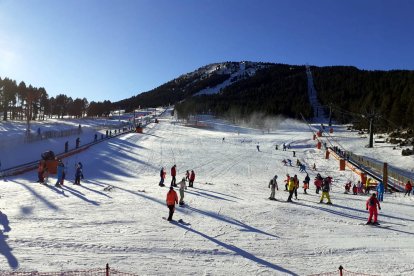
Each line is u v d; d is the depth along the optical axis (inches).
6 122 3710.6
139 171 1499.8
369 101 4185.5
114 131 3102.9
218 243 505.4
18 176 1117.1
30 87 4675.2
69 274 375.6
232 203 800.9
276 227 605.6
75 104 5782.5
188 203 775.1
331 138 3009.4
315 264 445.4
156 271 400.2
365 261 460.8
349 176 1667.1
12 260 401.7
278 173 1658.5
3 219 558.6
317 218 689.0
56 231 510.9
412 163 1964.8
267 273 411.5
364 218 709.3
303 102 5925.2
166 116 6358.3
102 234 510.6
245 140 2876.5
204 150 2261.3
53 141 2025.1
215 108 6205.7
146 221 596.4
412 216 749.3
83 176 1237.1
